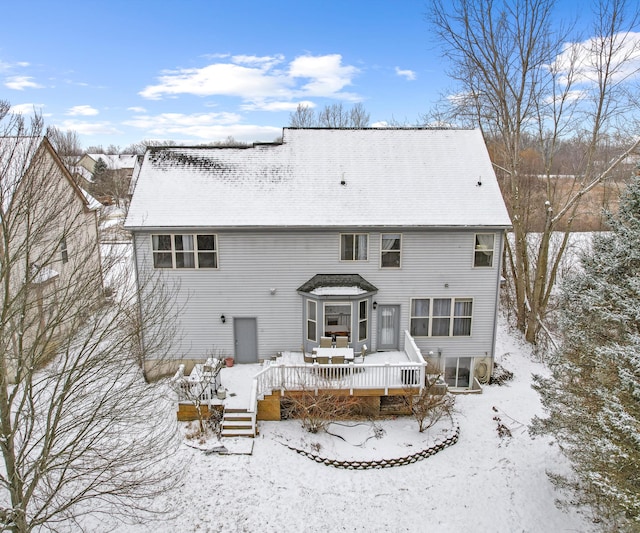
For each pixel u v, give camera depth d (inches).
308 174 740.0
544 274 937.5
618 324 437.7
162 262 693.9
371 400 638.5
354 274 711.1
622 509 389.1
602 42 800.9
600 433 411.5
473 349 740.7
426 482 531.8
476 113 967.6
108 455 456.1
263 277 705.0
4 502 442.0
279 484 511.5
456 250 706.2
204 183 723.4
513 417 659.4
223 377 682.2
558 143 1134.4
